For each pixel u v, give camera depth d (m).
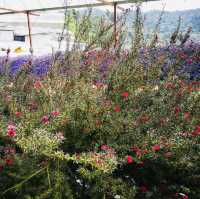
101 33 3.80
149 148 2.75
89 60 3.68
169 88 3.37
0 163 2.53
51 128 2.75
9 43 21.45
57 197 2.37
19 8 12.87
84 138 2.84
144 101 3.26
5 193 2.48
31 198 2.38
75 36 3.84
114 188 2.54
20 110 3.36
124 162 2.59
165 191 2.81
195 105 3.14
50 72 3.69
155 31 3.78
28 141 2.42
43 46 22.62
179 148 2.77
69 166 2.75
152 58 3.69
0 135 2.69
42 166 2.50
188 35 3.96
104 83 3.53
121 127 2.83
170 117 3.05
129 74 3.29
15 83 4.02
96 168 2.53
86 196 2.60
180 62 3.77
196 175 2.81
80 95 3.05
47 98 3.31
